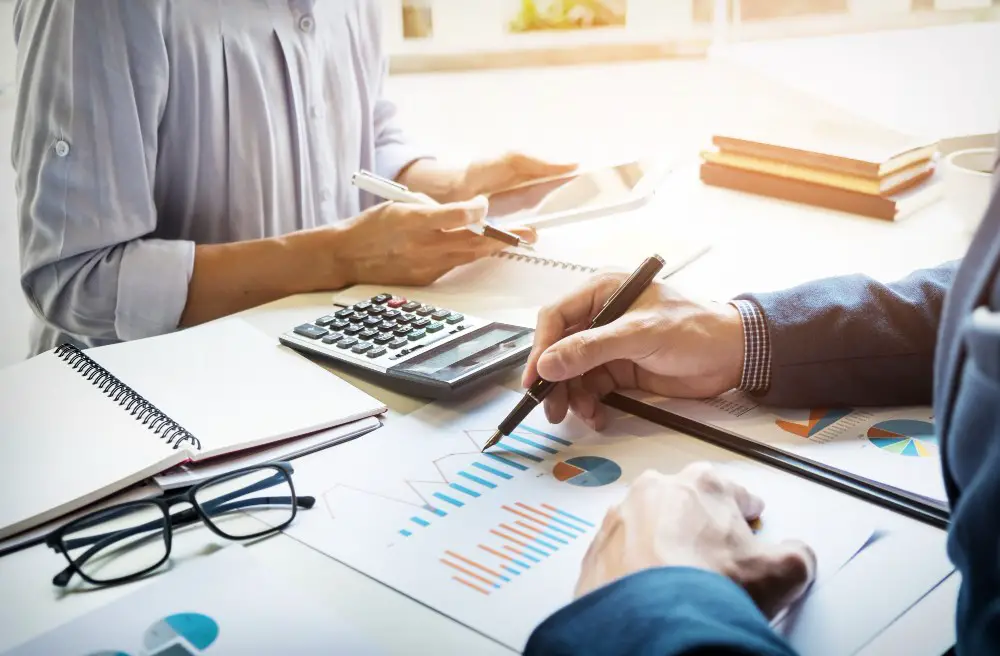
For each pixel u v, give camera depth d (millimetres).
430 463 638
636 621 430
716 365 703
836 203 1178
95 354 785
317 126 1194
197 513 575
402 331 817
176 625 485
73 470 602
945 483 459
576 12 1635
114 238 990
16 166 995
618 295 729
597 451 651
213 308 1003
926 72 1563
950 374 424
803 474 611
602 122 1607
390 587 514
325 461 643
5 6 1530
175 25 1024
